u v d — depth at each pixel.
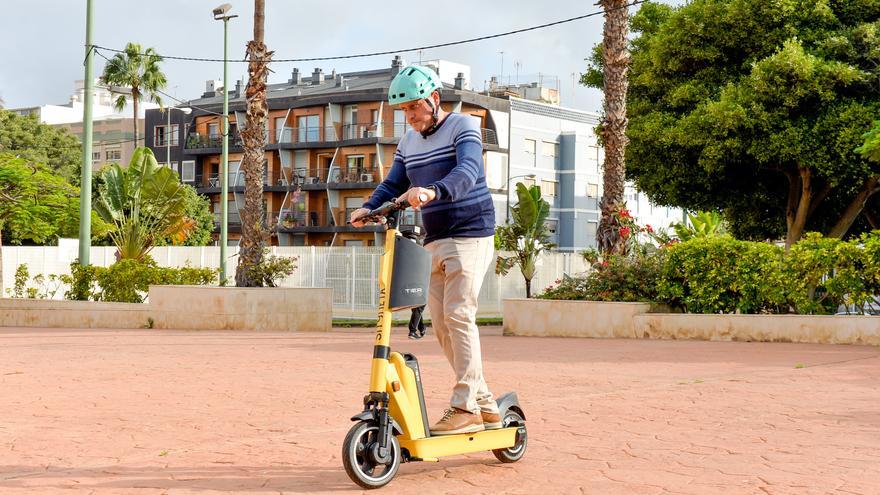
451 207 4.86
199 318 19.84
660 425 6.46
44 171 27.41
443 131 4.93
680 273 15.81
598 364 10.93
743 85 28.34
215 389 8.59
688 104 30.28
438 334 5.12
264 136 21.00
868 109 26.58
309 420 6.73
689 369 10.28
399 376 4.65
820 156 27.20
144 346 14.25
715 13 29.30
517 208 34.97
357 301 32.53
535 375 9.68
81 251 23.06
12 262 35.12
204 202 64.75
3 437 6.05
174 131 73.44
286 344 14.66
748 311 15.08
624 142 17.52
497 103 64.75
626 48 17.55
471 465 5.12
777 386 8.65
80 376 9.74
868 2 28.30
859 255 13.68
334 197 64.19
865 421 6.61
